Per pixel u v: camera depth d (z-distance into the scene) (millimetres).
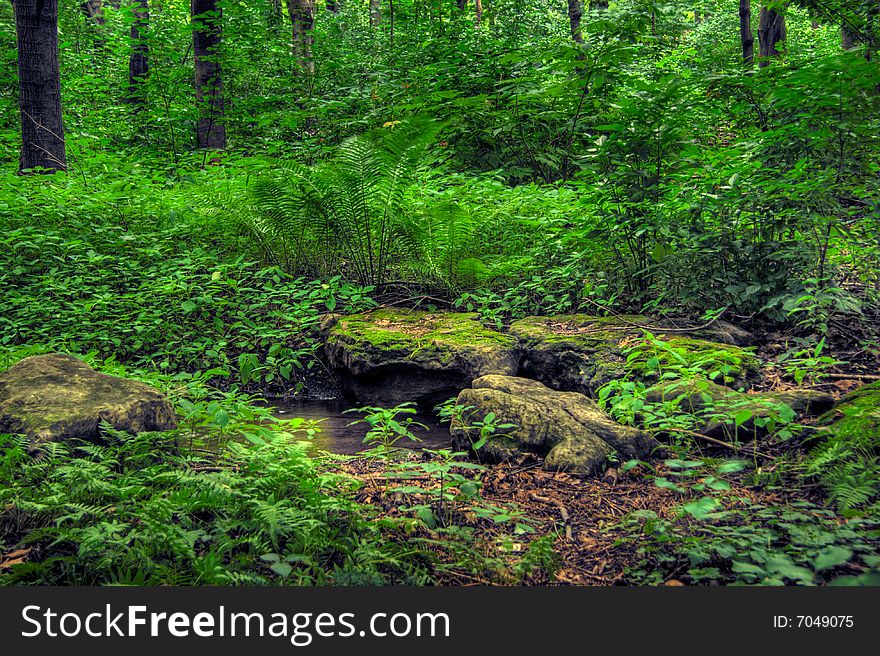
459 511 3607
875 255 6312
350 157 7637
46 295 7535
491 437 4496
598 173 7105
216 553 2840
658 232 6688
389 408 6414
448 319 7281
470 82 12188
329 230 8086
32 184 8758
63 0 19625
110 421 3857
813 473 3602
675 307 6676
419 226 7793
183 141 13961
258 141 13555
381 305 7898
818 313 5988
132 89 15625
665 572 2941
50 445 3562
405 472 3668
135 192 9086
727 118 8109
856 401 4387
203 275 7629
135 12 18031
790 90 6195
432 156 10930
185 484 3322
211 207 8156
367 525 3160
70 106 14375
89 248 8023
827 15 12258
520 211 8727
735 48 18062
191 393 5027
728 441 4461
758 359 5539
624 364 5645
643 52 11250
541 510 3662
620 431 4398
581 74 10727
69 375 4273
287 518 2996
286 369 6773
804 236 6328
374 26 20281
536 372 6328
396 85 12805
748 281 6355
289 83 14633
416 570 2885
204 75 13727
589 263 7500
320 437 5395
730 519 3305
